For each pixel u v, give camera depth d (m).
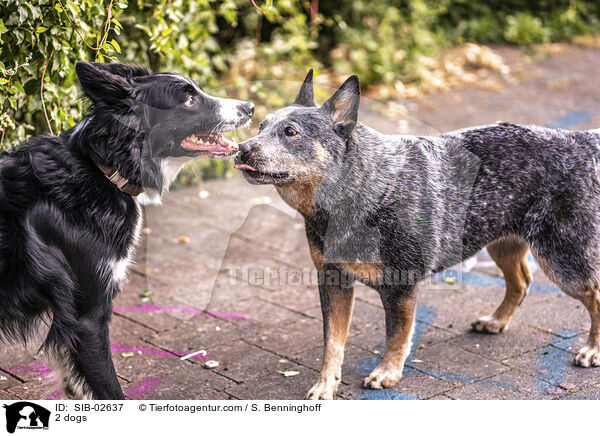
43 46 3.64
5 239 2.92
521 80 9.62
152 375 3.71
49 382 3.36
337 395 3.50
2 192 2.94
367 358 3.87
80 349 3.05
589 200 3.54
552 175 3.55
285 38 7.65
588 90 9.11
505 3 12.28
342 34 9.04
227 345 4.05
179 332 4.20
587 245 3.55
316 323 4.30
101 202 3.03
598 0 12.64
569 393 3.43
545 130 3.69
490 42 11.52
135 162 3.04
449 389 3.50
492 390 3.48
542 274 4.84
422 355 3.85
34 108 3.85
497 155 3.54
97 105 2.96
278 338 4.12
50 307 3.02
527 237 3.62
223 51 7.41
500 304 4.30
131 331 4.20
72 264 3.01
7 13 3.54
